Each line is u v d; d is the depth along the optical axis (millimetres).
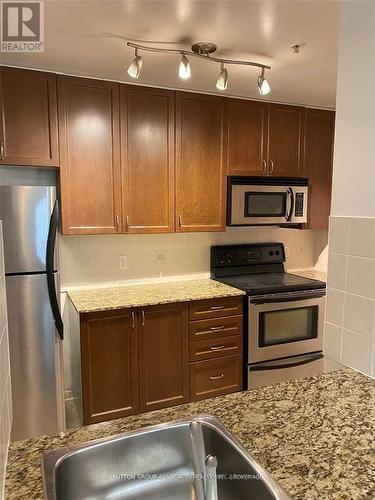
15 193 2008
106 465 993
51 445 980
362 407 1140
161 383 2621
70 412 2693
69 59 2158
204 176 2867
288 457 901
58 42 1921
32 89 2316
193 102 2775
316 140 3215
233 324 2783
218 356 2760
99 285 2924
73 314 2643
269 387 1286
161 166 2730
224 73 2020
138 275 3043
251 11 1594
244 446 943
